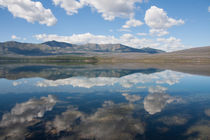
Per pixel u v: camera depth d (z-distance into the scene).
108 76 37.56
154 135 9.32
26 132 9.52
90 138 8.88
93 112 13.18
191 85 25.97
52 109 13.99
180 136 9.22
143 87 24.34
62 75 38.97
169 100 17.06
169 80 31.50
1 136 9.02
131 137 9.06
